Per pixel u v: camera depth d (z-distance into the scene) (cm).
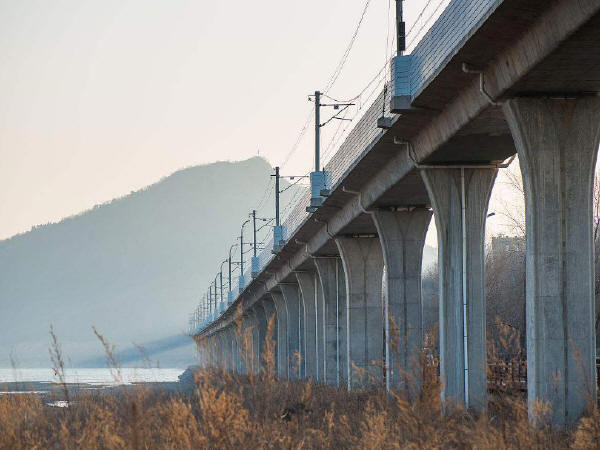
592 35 3659
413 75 5488
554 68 4053
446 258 6256
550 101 4356
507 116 4475
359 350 9675
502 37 4166
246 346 2255
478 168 6291
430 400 2206
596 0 3384
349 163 7656
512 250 11619
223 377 2283
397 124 5938
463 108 5197
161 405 2306
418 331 8062
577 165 4322
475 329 6181
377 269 9850
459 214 6278
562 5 3647
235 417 2219
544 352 4241
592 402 2495
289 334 15262
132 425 2064
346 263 9844
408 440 2241
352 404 4878
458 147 5875
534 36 3959
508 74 4306
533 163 4328
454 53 4462
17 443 2497
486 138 5609
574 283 4266
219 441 2139
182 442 2186
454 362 6181
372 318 9762
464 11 4375
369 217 8662
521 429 2178
